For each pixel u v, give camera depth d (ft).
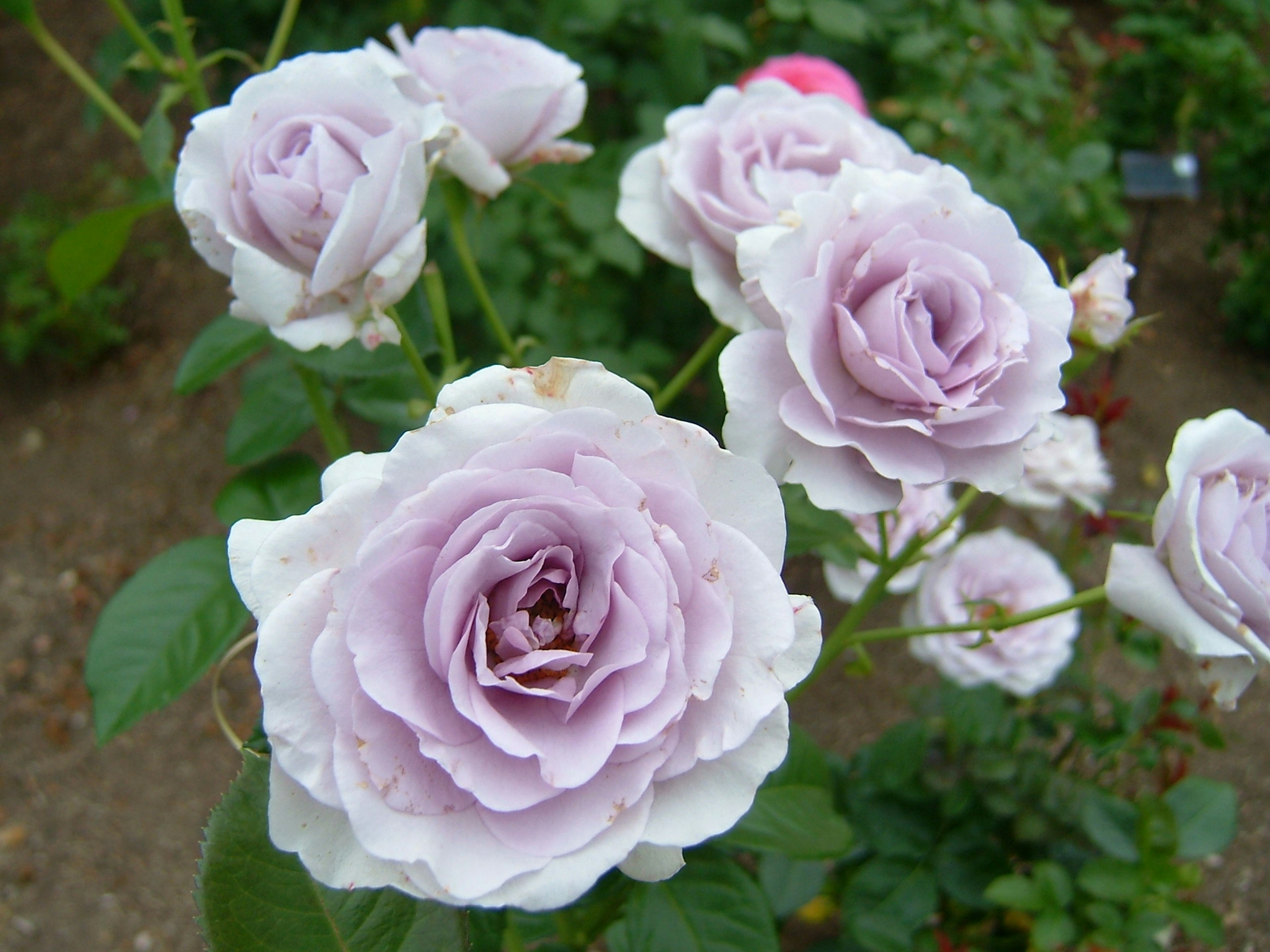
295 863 0.62
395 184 0.73
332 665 0.53
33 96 3.19
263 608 0.55
